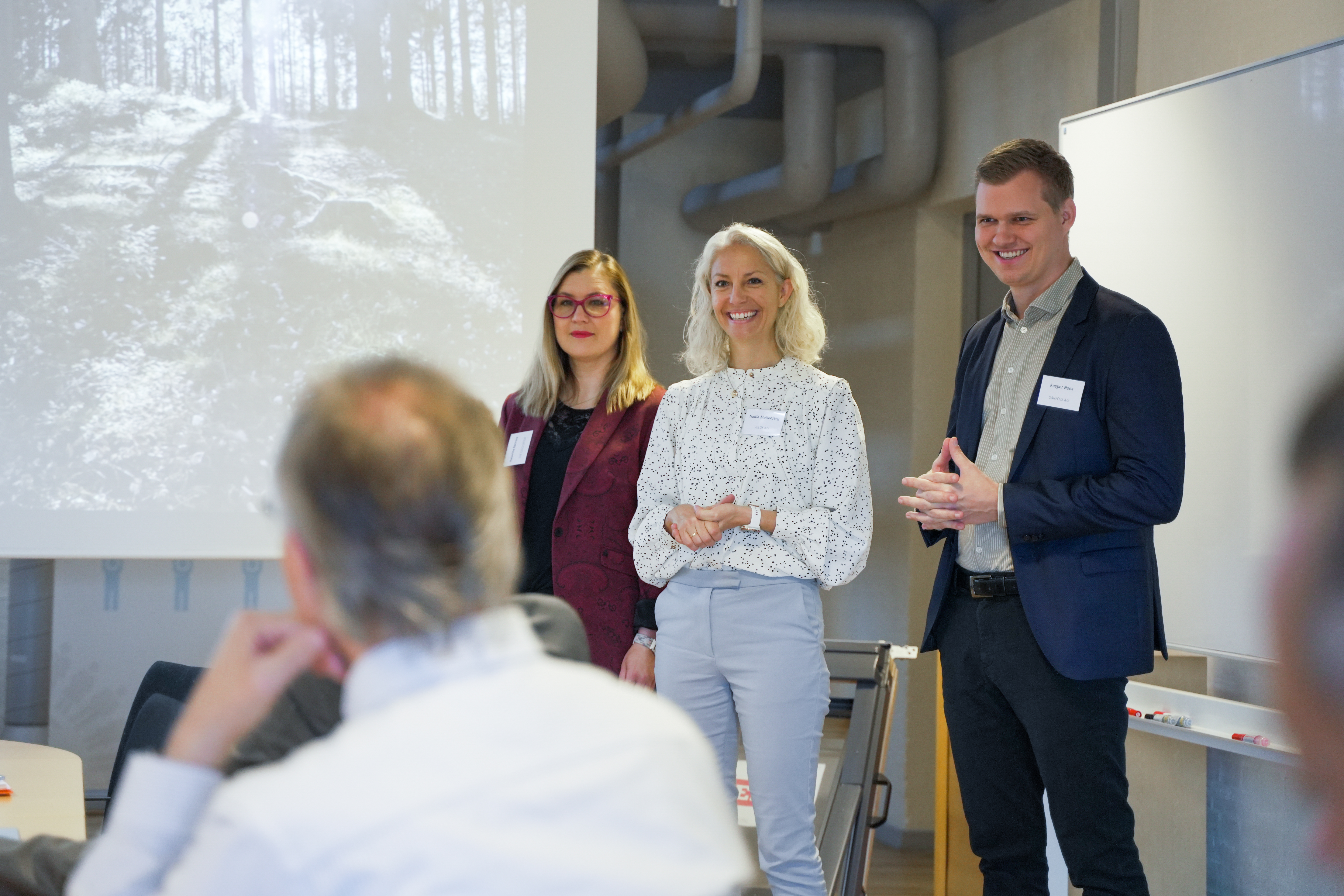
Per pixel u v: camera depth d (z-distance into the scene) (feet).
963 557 8.02
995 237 7.88
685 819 2.23
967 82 17.53
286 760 2.26
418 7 12.62
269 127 12.42
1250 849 10.43
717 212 20.43
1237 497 9.46
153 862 2.29
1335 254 8.77
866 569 19.99
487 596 2.36
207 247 12.34
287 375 12.46
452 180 12.70
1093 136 11.07
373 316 12.60
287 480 2.35
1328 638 0.85
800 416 8.45
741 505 8.34
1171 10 13.43
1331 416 0.87
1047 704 7.47
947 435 8.71
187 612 14.25
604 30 16.06
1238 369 9.49
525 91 12.78
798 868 7.88
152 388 12.26
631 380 9.45
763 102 21.57
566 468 9.30
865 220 20.01
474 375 12.73
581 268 9.37
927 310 18.65
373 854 2.02
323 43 12.50
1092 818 7.37
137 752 6.36
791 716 7.93
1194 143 9.99
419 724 2.20
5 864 3.41
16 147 12.00
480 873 2.02
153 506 12.26
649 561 8.38
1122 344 7.48
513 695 2.28
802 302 8.82
